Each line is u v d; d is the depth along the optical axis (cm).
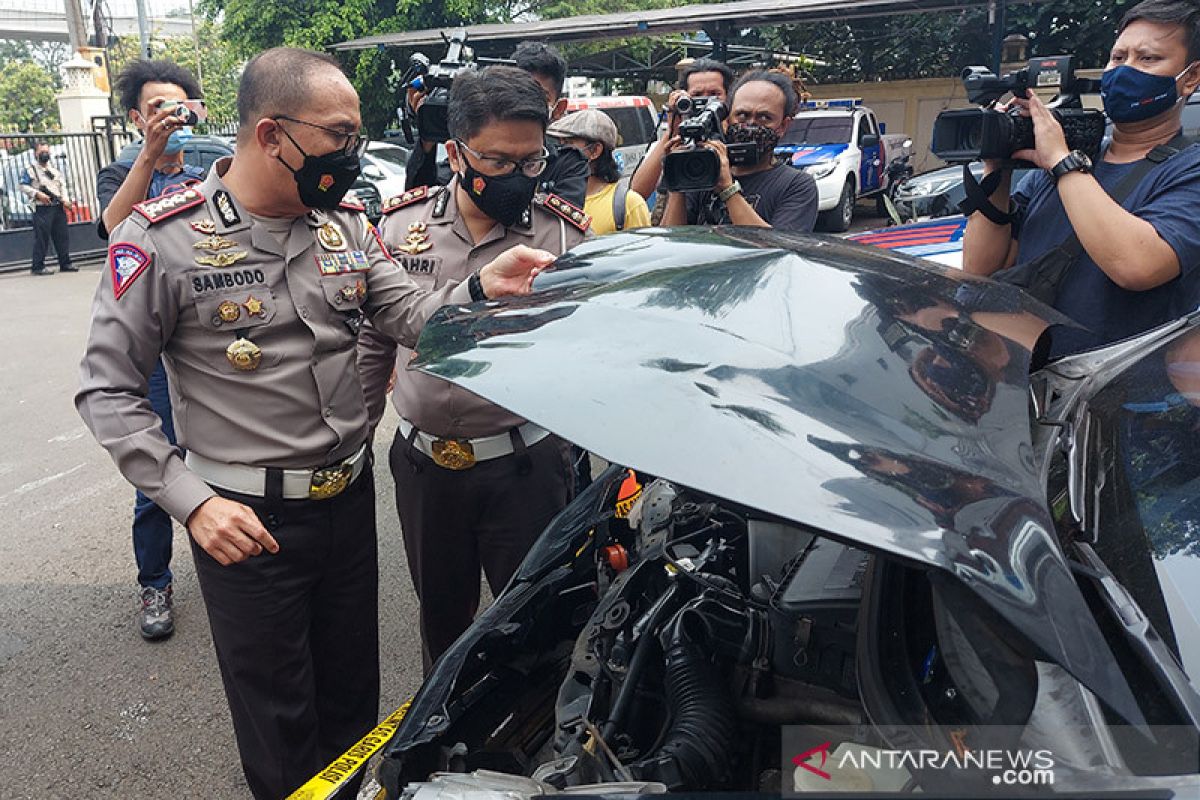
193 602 365
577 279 166
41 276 1187
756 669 154
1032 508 113
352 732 241
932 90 1549
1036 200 244
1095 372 167
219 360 197
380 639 340
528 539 247
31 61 4147
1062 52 1419
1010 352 153
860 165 1252
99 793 263
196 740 286
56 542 421
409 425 244
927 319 152
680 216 334
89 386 186
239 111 190
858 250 189
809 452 112
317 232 205
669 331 134
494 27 1224
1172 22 207
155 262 188
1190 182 209
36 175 1165
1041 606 99
